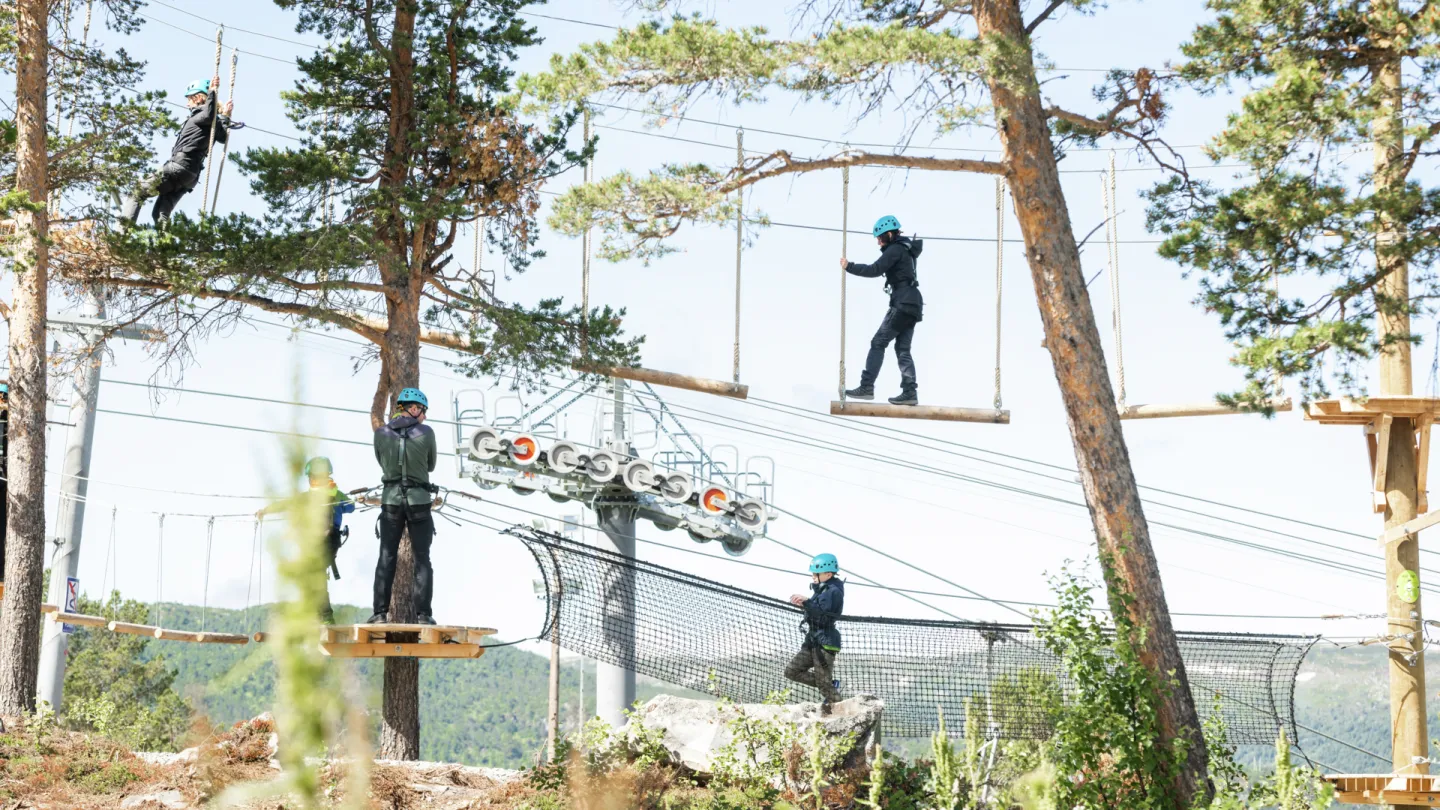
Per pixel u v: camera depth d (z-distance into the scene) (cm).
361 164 3297
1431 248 2258
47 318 3388
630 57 2198
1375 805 2398
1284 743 1764
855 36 2058
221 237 2958
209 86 3183
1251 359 2242
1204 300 2336
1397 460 2638
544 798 2002
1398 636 2527
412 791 2158
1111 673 2045
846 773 2141
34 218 3073
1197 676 2342
